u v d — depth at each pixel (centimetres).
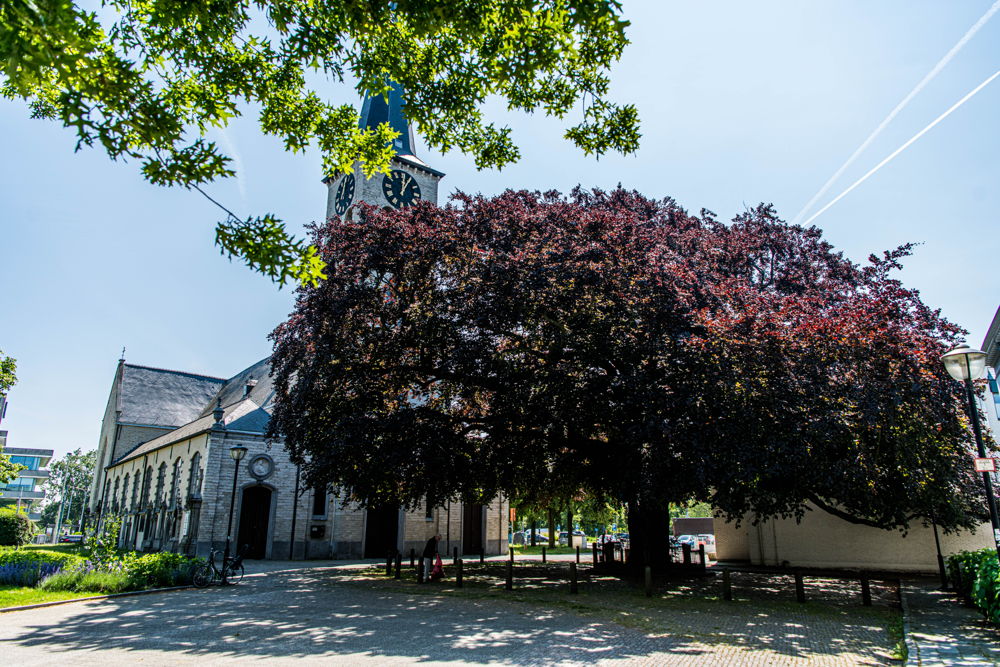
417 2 588
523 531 6431
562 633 1023
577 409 1730
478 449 2044
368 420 1752
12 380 3412
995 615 1066
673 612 1257
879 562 2327
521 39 645
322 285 1852
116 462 4772
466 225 1838
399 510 3312
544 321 1656
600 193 2370
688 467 1479
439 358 1886
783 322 1492
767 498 1591
